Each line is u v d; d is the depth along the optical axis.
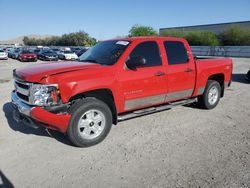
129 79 4.66
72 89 4.01
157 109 5.35
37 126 4.16
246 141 4.59
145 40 5.04
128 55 4.71
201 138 4.71
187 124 5.47
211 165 3.71
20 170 3.57
